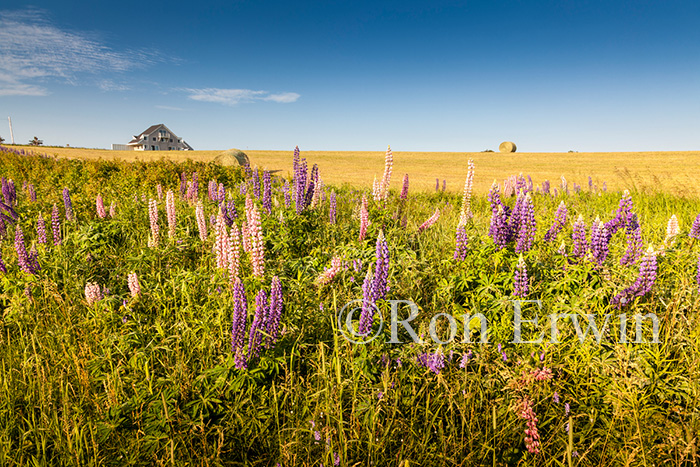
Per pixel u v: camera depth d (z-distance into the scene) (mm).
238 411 3053
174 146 126688
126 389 3338
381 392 3055
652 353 3221
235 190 12320
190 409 3014
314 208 8508
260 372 3186
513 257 5004
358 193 13266
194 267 5922
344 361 3332
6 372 3531
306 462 2740
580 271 4371
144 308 4402
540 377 3033
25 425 3111
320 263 5523
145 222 8312
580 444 2803
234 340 3150
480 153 77312
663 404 3084
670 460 2656
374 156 68312
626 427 2863
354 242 6418
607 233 4941
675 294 3807
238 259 4672
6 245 6906
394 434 2926
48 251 6184
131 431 2986
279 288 3402
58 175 17656
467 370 3459
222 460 2766
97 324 4062
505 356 3408
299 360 3561
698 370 3131
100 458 2785
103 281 5484
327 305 4277
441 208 11906
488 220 8570
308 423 2924
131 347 3670
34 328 4109
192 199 10391
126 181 14883
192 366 3449
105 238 7094
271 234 6512
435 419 3096
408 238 7203
